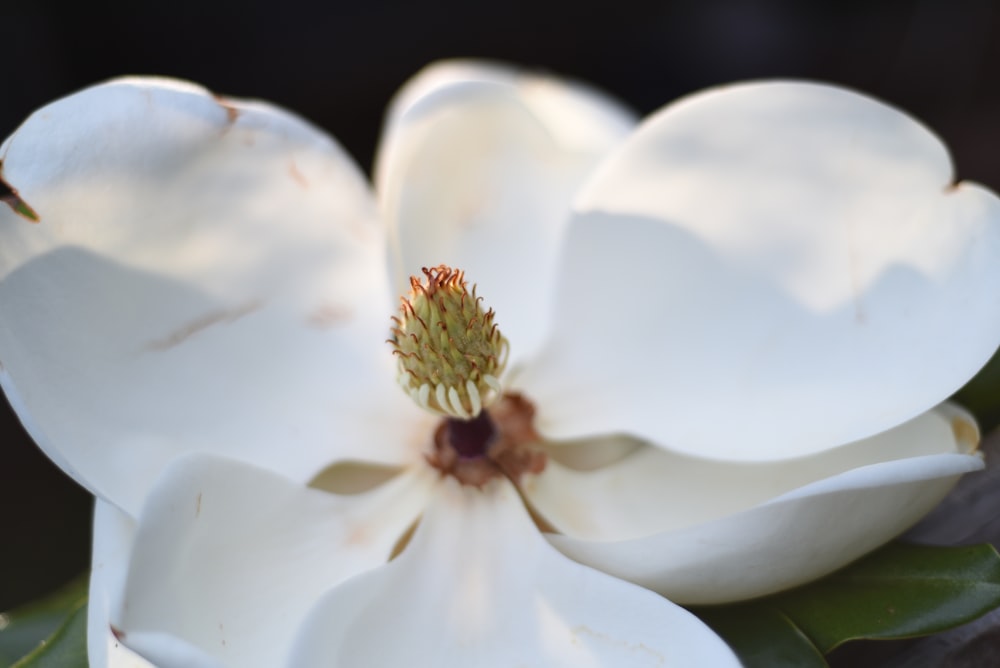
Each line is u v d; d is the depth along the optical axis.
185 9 0.91
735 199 0.55
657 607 0.49
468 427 0.55
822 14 0.96
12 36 0.86
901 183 0.53
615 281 0.56
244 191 0.54
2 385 0.49
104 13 0.89
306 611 0.52
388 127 0.64
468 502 0.54
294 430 0.55
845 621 0.50
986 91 0.93
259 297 0.55
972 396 0.53
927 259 0.52
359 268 0.56
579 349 0.56
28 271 0.50
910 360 0.52
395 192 0.55
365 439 0.56
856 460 0.53
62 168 0.51
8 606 0.77
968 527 0.55
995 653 0.53
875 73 0.95
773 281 0.54
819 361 0.53
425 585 0.53
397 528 0.54
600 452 0.56
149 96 0.52
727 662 0.48
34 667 0.52
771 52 0.97
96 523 0.50
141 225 0.53
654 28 0.98
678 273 0.56
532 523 0.53
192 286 0.54
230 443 0.54
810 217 0.54
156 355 0.53
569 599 0.51
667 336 0.56
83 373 0.51
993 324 0.50
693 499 0.54
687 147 0.55
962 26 0.92
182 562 0.49
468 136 0.57
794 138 0.54
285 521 0.53
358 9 0.95
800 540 0.48
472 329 0.54
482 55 0.98
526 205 0.58
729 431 0.54
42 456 0.80
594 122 0.64
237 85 0.95
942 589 0.50
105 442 0.51
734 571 0.49
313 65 0.95
